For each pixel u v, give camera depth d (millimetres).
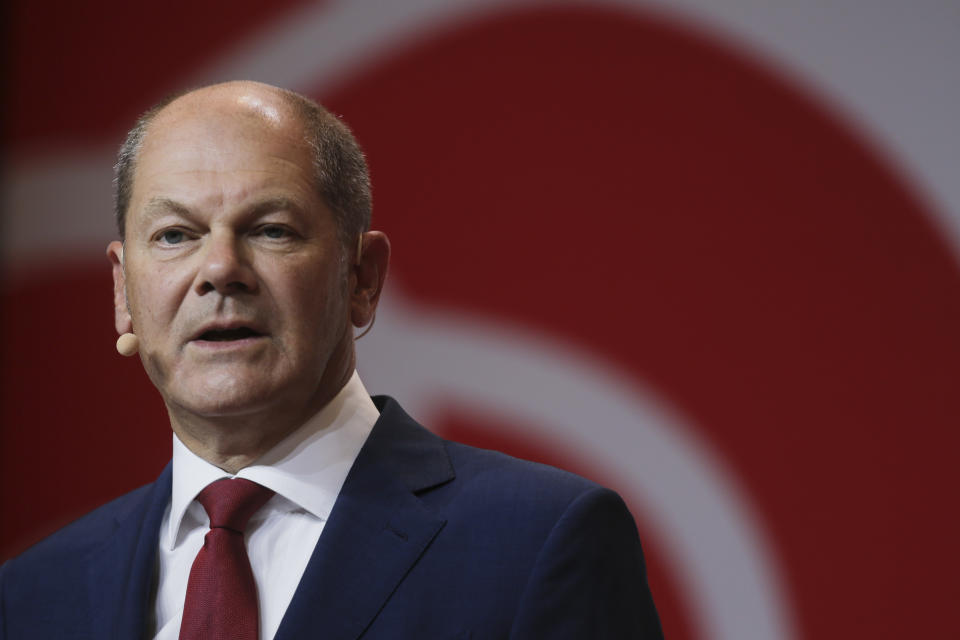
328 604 3885
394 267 9305
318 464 4238
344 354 4410
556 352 9086
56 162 9648
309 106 4328
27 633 4426
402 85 9430
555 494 4145
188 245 4008
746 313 8891
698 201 9023
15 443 9531
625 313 9039
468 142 9336
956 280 8633
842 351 8742
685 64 9133
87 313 9570
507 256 9211
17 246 9617
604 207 9133
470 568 3980
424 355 9203
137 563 4324
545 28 9328
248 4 9602
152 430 9492
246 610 3945
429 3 9438
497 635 3846
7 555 9453
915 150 8781
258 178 3984
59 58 9703
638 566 4195
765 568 8711
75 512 9477
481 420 9102
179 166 4016
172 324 3979
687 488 8859
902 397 8633
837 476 8672
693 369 8922
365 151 9406
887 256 8750
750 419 8820
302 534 4156
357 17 9508
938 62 8812
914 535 8547
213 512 4141
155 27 9664
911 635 8500
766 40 9031
